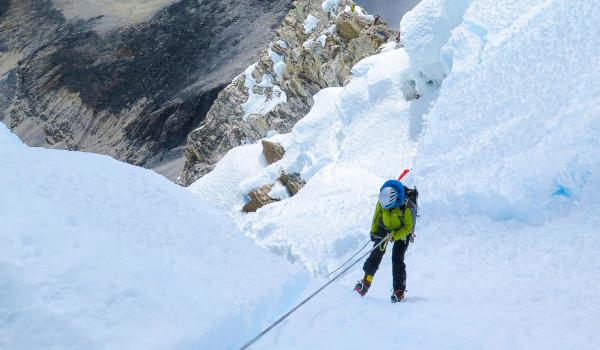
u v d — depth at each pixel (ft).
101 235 15.76
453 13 49.42
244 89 121.80
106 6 318.86
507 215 27.48
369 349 14.51
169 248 17.30
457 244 27.50
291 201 53.57
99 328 12.98
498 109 35.37
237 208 79.56
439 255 27.43
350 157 55.67
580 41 33.73
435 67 52.70
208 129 125.08
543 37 36.65
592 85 30.07
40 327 12.55
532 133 30.45
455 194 30.83
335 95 72.90
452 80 41.60
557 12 37.24
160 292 14.71
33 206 15.57
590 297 18.81
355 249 38.93
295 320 17.01
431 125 39.58
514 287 21.07
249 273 17.99
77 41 298.97
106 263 14.66
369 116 58.95
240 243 20.57
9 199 15.35
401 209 19.67
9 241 13.73
